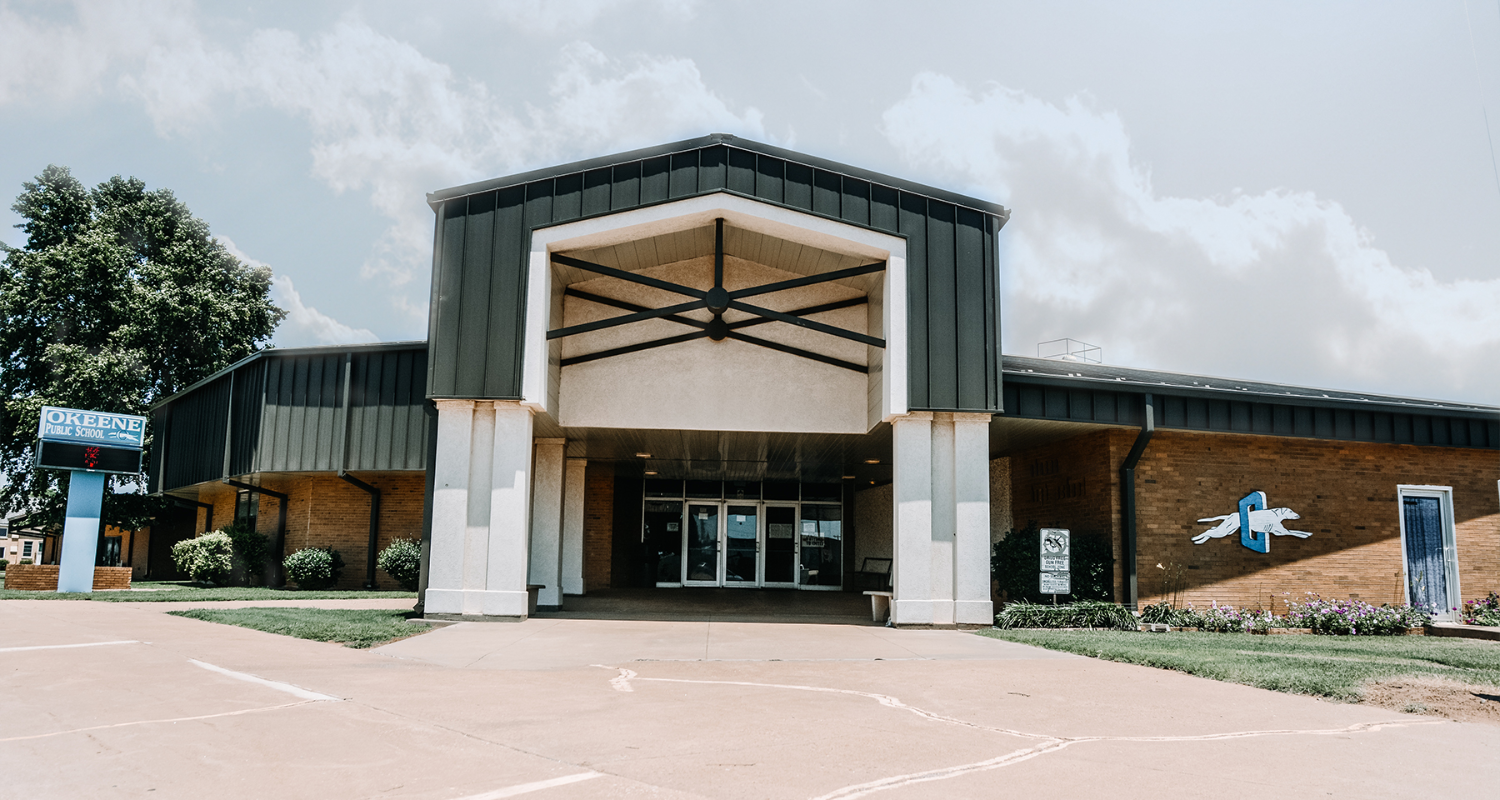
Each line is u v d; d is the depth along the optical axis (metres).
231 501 27.55
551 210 13.81
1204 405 14.94
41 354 32.00
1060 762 5.19
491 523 13.23
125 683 7.29
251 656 9.01
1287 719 6.57
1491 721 6.55
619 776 4.71
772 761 5.09
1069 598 14.63
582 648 10.40
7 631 10.47
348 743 5.36
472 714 6.32
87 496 18.88
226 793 4.31
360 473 20.98
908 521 13.58
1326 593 15.67
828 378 15.75
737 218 14.00
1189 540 15.12
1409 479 16.47
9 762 4.84
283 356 20.44
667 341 15.62
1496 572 16.67
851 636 12.12
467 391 13.33
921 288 13.99
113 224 33.47
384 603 16.62
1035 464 17.55
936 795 4.46
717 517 25.20
